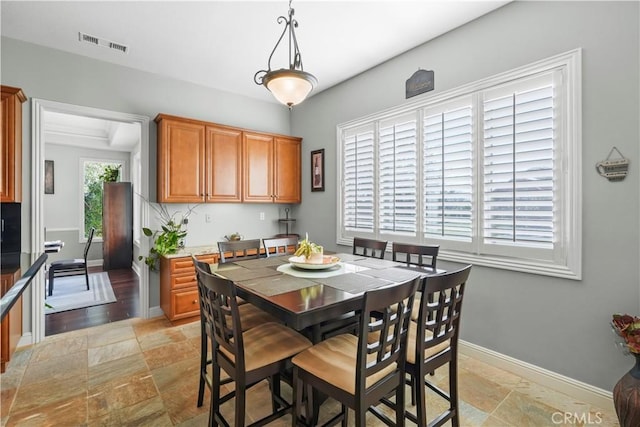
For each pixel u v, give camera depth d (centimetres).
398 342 143
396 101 321
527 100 229
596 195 199
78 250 641
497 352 247
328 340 168
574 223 207
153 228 358
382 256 276
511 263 237
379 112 336
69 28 267
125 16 251
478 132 256
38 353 267
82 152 641
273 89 201
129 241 636
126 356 263
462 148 269
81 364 250
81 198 643
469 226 265
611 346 195
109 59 323
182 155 349
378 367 134
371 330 130
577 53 204
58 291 463
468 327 266
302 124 449
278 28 268
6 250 274
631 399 162
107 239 616
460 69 268
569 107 209
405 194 316
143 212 353
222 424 158
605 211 196
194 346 282
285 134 467
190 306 335
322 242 419
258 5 237
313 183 430
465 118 266
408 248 256
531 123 227
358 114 364
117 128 498
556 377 216
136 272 593
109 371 240
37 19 254
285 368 161
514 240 238
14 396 208
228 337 166
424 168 299
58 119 528
